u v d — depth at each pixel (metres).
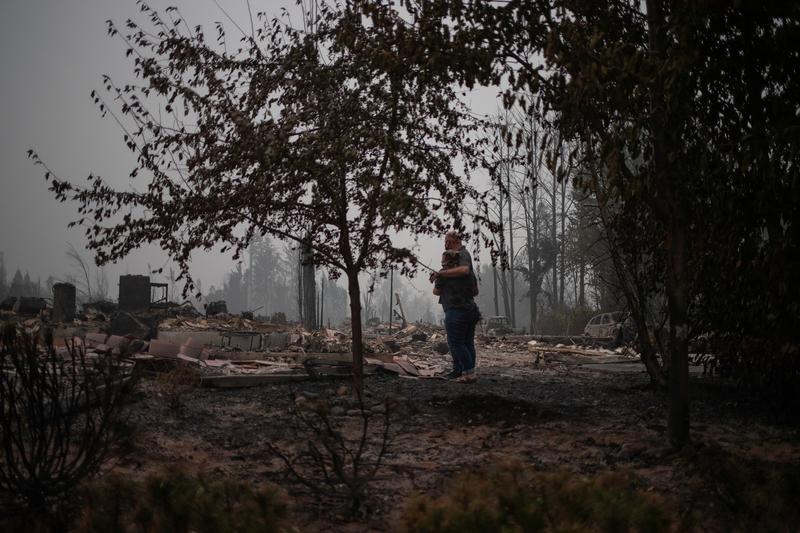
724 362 6.91
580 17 5.31
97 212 6.84
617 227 7.66
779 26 4.53
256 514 2.47
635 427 5.94
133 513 2.55
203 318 20.83
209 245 7.12
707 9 4.39
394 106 6.71
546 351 17.75
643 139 5.06
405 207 5.92
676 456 4.70
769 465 4.41
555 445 5.24
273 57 7.23
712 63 4.80
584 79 4.68
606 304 30.59
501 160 7.34
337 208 7.33
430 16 5.18
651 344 8.49
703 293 5.77
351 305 7.62
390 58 5.58
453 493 2.30
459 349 9.45
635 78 4.70
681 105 4.68
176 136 6.92
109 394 3.67
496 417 6.40
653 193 4.96
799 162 4.40
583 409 7.03
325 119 6.75
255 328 19.36
